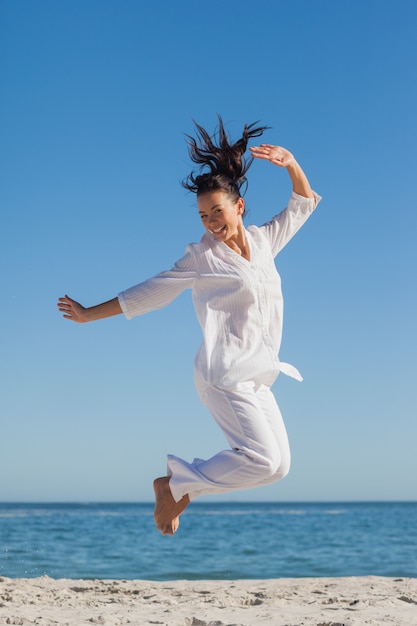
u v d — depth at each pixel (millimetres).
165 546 18391
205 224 3469
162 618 4715
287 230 3805
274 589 6699
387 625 4336
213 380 3383
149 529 27469
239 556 15750
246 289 3406
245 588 6805
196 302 3512
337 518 56062
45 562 13164
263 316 3457
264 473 3309
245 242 3535
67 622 4438
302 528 32688
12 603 5426
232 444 3377
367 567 13781
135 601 5742
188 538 22781
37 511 90562
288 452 3471
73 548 16750
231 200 3439
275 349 3512
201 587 6895
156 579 11055
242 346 3412
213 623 4512
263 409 3453
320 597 6023
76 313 3529
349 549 18578
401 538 24078
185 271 3473
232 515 66500
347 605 5449
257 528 32531
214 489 3365
